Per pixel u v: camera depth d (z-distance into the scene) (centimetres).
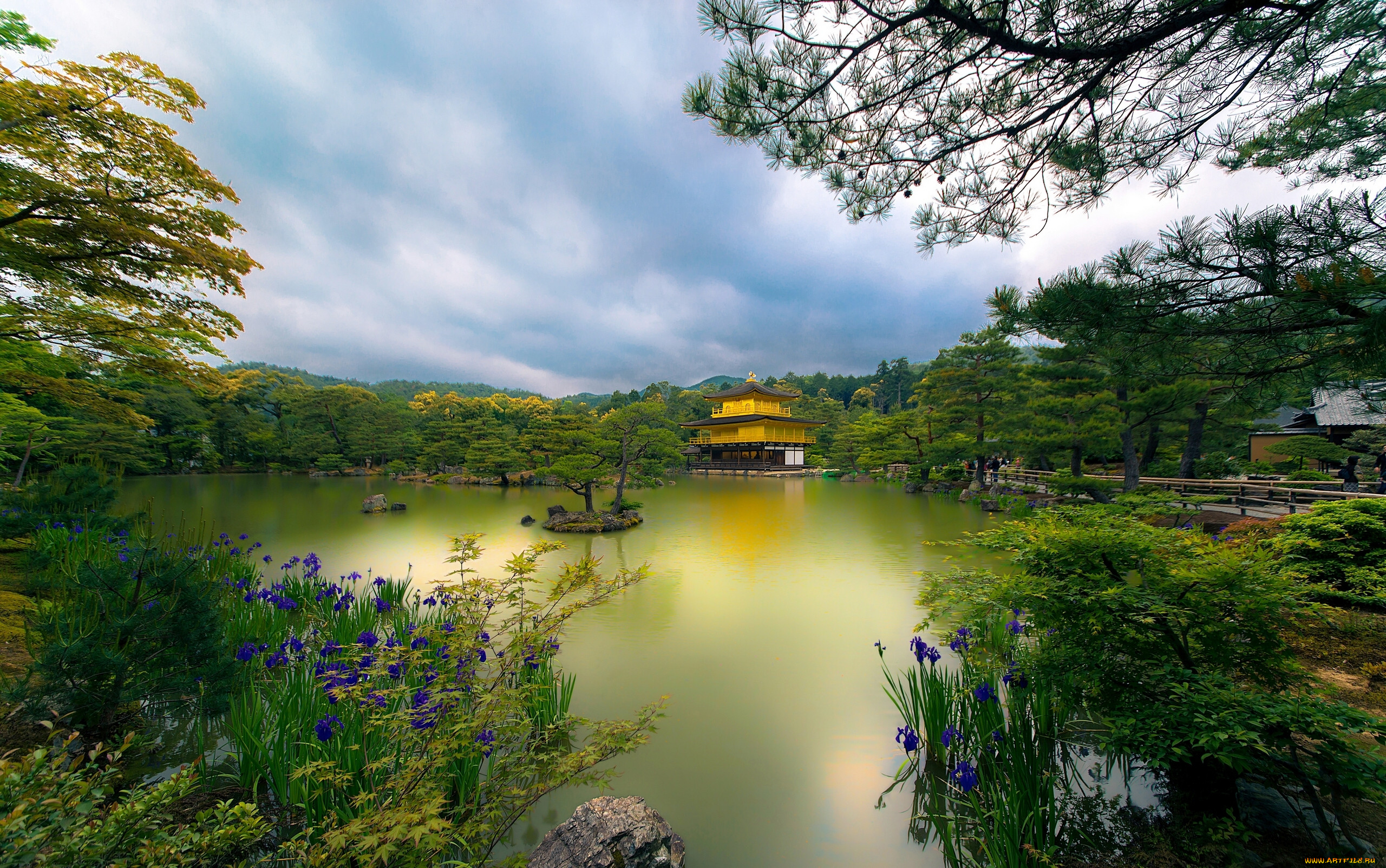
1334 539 689
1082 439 1759
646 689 610
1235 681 372
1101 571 402
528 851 367
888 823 398
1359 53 370
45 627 427
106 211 685
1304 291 305
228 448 4519
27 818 181
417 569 1162
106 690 414
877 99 366
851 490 3362
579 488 2002
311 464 4662
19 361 896
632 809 354
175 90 701
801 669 665
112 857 205
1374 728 270
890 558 1305
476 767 382
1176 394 1444
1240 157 463
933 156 394
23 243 673
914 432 3409
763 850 372
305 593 854
